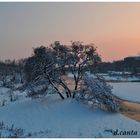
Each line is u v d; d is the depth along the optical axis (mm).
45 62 50281
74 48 51594
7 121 39844
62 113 43062
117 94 79375
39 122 38969
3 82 96875
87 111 43781
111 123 37594
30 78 51281
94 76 49312
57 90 50062
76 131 33500
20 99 57250
